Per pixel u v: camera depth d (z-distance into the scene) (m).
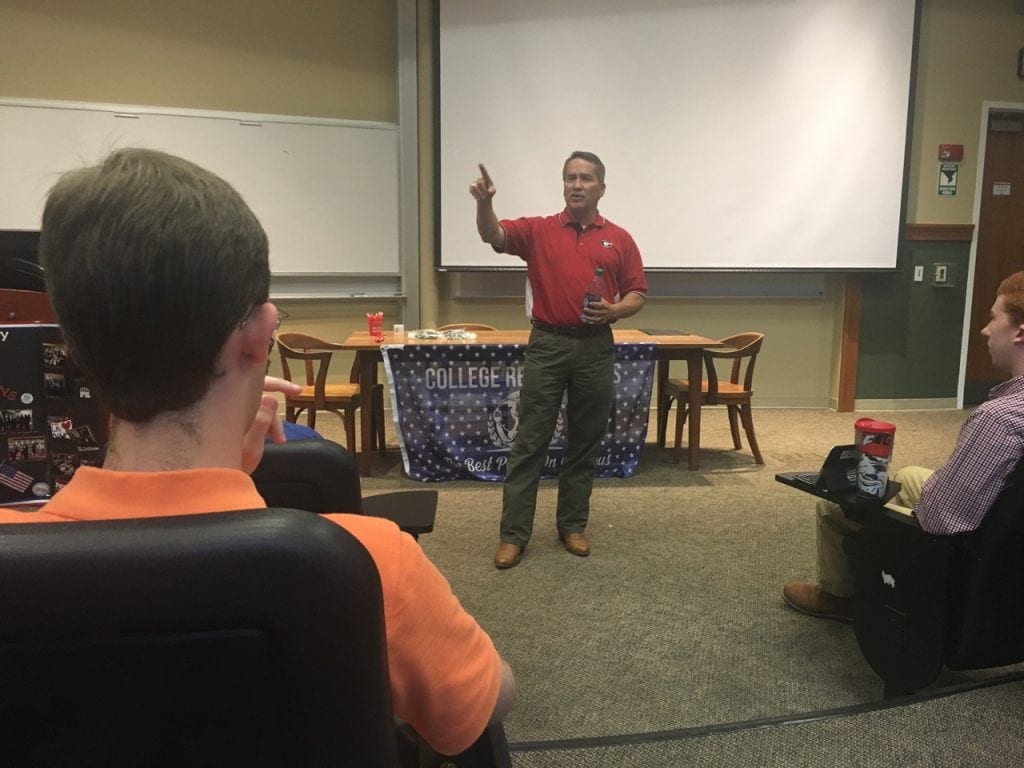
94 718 0.42
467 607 2.30
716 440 4.55
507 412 3.65
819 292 5.40
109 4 4.65
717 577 2.53
